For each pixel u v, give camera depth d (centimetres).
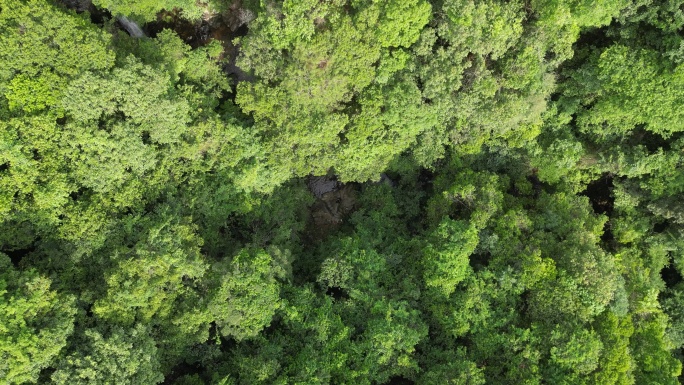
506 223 2686
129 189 2336
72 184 2222
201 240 2475
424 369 2570
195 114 2492
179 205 2491
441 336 2644
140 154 2281
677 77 2241
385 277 2731
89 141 2150
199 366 2580
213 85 2686
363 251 2711
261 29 2334
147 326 2258
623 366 2355
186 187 2584
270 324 2614
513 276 2550
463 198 2775
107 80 2097
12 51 2019
